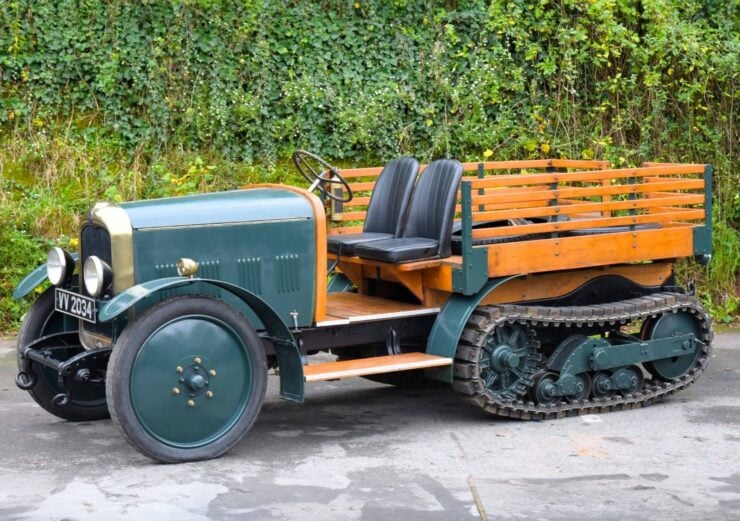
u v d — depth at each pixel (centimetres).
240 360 545
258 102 1008
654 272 687
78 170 974
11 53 977
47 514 453
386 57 1049
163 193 970
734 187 1050
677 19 1074
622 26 1062
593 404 638
